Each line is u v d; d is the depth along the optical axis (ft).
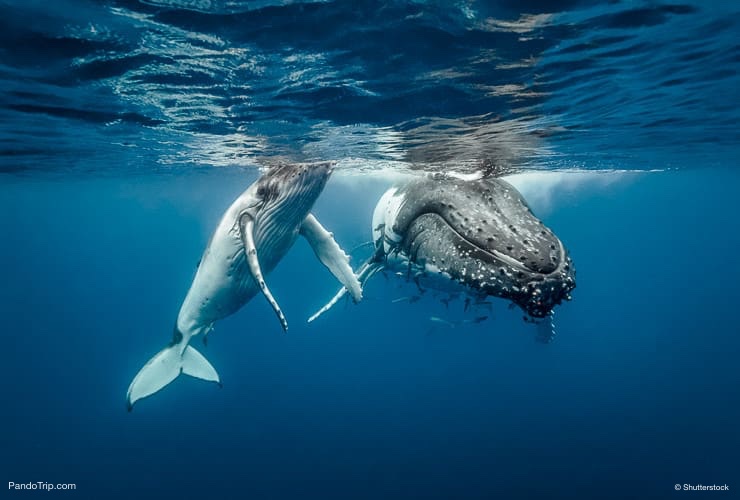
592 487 66.33
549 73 26.73
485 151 47.32
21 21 20.08
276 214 27.81
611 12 19.99
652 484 67.26
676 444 79.30
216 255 28.22
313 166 27.53
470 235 21.61
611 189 122.01
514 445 79.97
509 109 33.17
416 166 54.03
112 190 125.08
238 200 27.37
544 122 37.70
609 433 83.66
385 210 31.07
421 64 24.61
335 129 37.91
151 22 19.95
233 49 22.65
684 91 32.71
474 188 25.12
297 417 100.37
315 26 20.25
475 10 19.36
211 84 27.84
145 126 39.91
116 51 23.27
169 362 34.24
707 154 73.05
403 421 94.48
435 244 23.52
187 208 187.01
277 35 21.06
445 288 25.05
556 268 18.63
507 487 66.95
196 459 82.74
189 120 36.94
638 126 43.78
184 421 103.14
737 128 49.32
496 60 24.30
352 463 77.30
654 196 164.14
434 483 69.26
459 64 24.71
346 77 26.35
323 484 71.51
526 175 69.72
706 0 19.19
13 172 82.12
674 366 124.88
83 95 30.73
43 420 111.24
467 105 31.71
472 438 83.82
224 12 19.11
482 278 20.02
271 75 26.02
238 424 98.63
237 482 73.82
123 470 80.43
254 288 31.24
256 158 54.29
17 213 190.60
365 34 21.12
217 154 53.78
